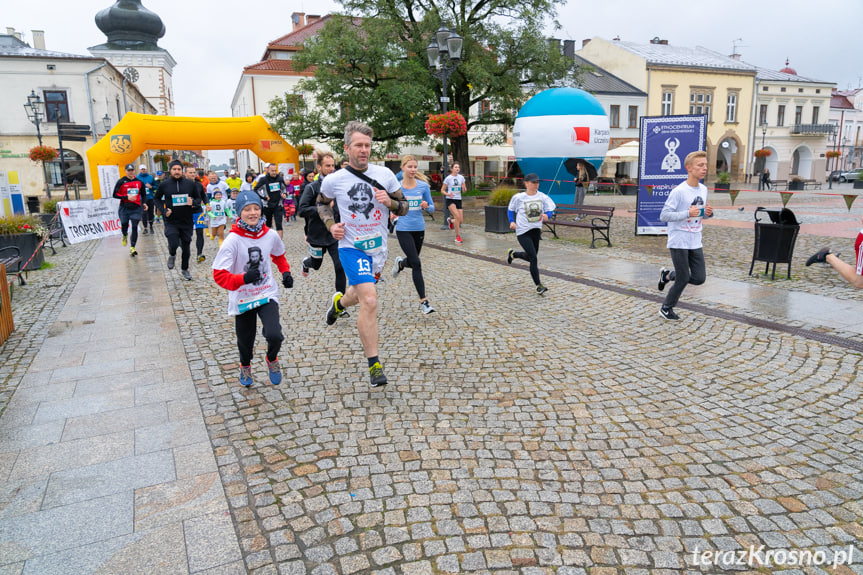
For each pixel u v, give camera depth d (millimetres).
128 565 2504
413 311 6914
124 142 18859
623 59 43000
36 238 10430
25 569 2480
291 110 21922
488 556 2529
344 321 6418
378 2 22219
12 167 31734
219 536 2697
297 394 4379
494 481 3141
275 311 4301
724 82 43938
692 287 7777
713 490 3037
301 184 20094
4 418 4031
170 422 3928
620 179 38281
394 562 2494
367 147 4227
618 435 3664
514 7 23203
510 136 35875
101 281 9203
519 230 7539
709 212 6023
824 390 4289
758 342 5414
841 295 7102
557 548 2584
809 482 3092
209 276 9484
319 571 2443
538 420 3895
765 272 8641
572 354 5234
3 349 5641
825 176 50656
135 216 11984
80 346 5699
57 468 3334
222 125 20562
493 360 5102
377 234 4375
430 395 4328
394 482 3135
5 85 31172
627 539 2648
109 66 33094
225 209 13602
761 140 47562
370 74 22125
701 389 4379
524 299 7453
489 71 22469
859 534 2662
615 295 7512
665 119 13070
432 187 32938
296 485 3115
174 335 6043
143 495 3051
